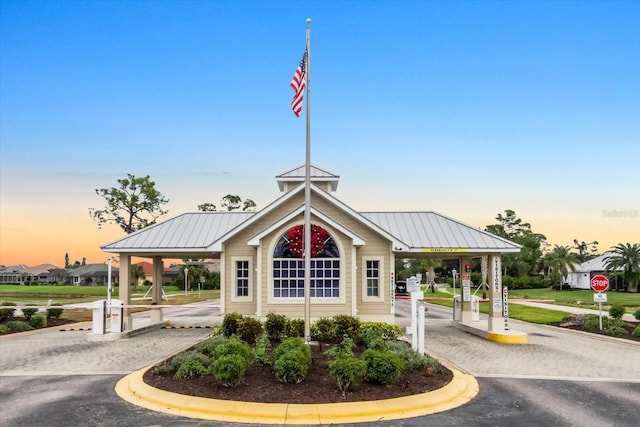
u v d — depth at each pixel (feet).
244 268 63.10
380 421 25.96
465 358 45.60
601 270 227.61
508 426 25.53
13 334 61.11
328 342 45.88
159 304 73.41
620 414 27.96
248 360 33.47
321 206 62.80
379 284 61.87
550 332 66.59
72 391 31.96
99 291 204.74
